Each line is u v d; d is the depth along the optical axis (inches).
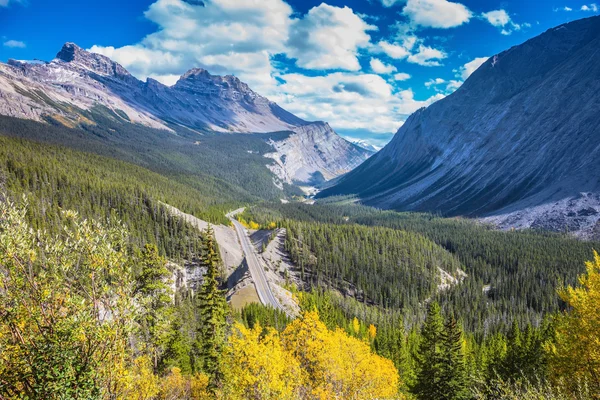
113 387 501.7
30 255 458.0
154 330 868.6
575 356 772.0
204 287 1444.4
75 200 5526.6
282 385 912.3
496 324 4498.0
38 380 439.8
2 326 442.3
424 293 5679.1
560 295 848.3
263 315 2778.1
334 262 5876.0
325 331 1234.0
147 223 5546.3
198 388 1210.0
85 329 462.3
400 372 2464.3
